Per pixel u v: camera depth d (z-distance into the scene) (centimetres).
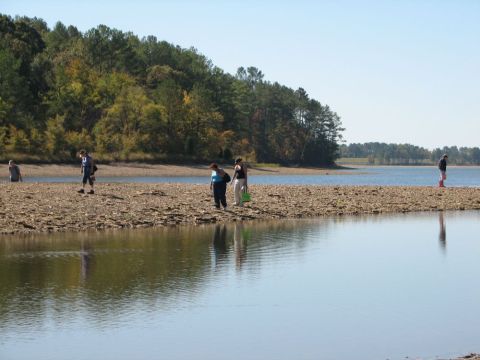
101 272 1509
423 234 2252
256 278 1455
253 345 989
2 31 13338
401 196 3816
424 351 961
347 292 1325
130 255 1750
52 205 2739
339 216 2934
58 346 980
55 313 1152
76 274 1485
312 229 2395
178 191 3506
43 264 1608
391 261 1686
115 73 12606
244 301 1247
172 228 2403
